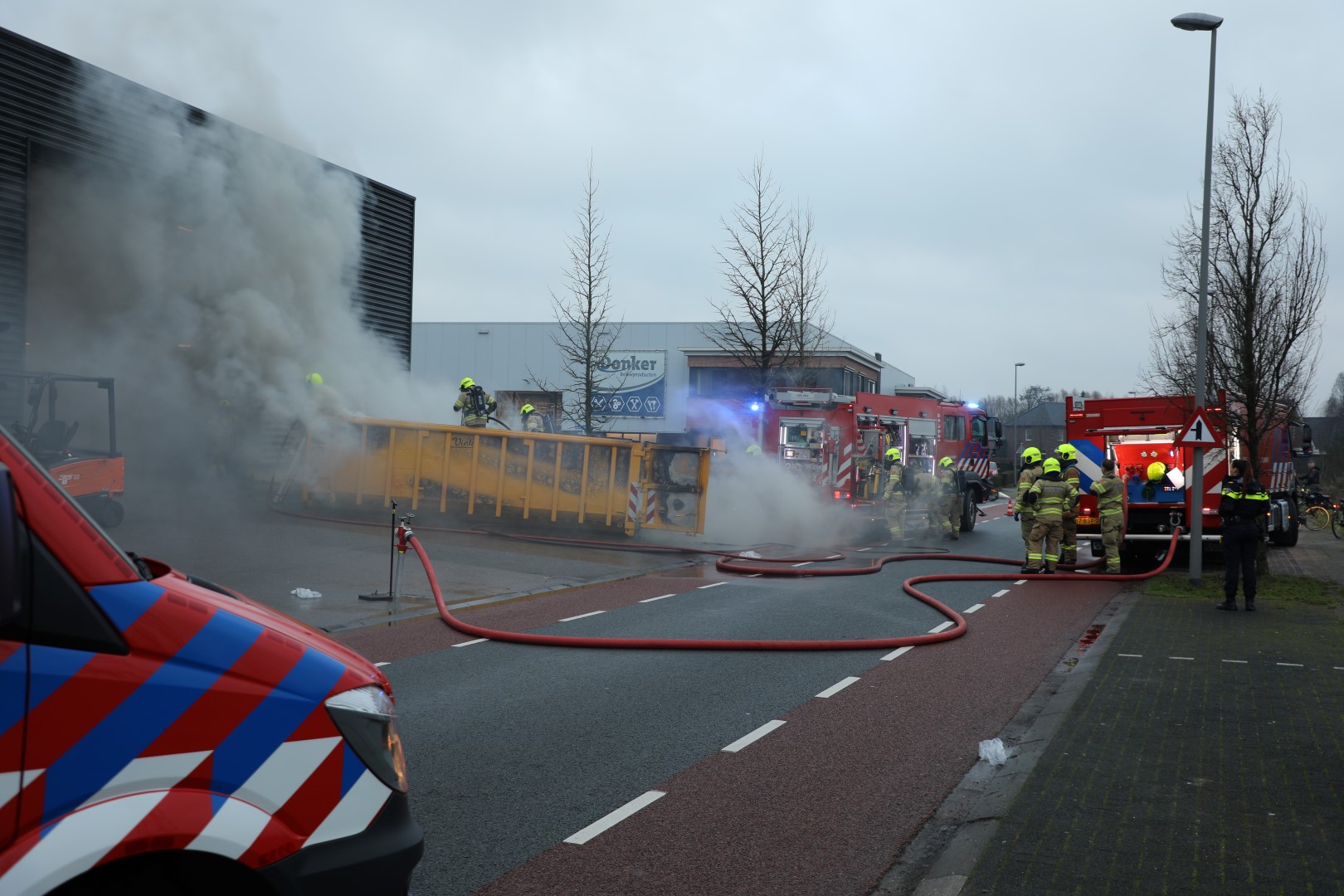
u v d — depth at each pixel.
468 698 7.31
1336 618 11.19
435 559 14.79
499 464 18.73
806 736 6.43
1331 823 4.73
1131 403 16.47
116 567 2.33
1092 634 10.46
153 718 2.26
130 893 2.29
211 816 2.29
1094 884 4.03
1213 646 9.41
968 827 4.77
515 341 42.03
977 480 23.80
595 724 6.64
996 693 7.72
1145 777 5.43
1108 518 15.54
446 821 4.86
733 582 13.90
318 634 2.88
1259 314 14.18
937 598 12.93
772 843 4.64
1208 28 13.62
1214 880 4.07
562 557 15.93
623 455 18.14
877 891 4.14
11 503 2.02
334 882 2.51
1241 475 11.70
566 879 4.20
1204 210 13.71
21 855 2.04
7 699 2.08
